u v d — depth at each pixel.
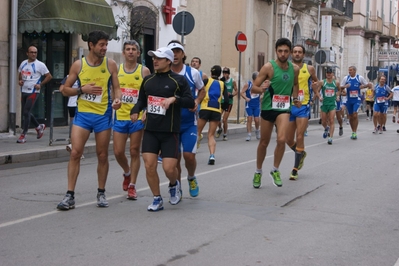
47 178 11.41
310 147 17.55
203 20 29.38
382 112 23.34
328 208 8.82
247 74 30.58
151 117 8.12
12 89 16.78
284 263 6.15
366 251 6.65
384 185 10.91
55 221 7.86
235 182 11.02
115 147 9.39
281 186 10.41
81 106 8.41
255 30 31.55
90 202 9.09
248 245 6.77
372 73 43.94
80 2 18.00
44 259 6.21
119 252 6.46
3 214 8.28
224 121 19.77
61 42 19.47
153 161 8.28
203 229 7.46
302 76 11.67
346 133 23.28
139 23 21.80
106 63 8.39
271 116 9.88
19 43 17.75
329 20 40.34
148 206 8.69
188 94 8.13
